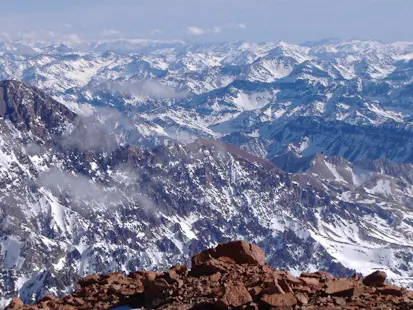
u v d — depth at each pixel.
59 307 53.31
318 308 43.78
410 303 44.94
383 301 45.97
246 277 50.38
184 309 45.94
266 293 45.84
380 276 51.31
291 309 43.78
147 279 53.72
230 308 44.75
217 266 53.16
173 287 50.28
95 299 54.12
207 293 48.22
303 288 48.12
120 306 51.66
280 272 52.44
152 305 49.16
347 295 47.59
